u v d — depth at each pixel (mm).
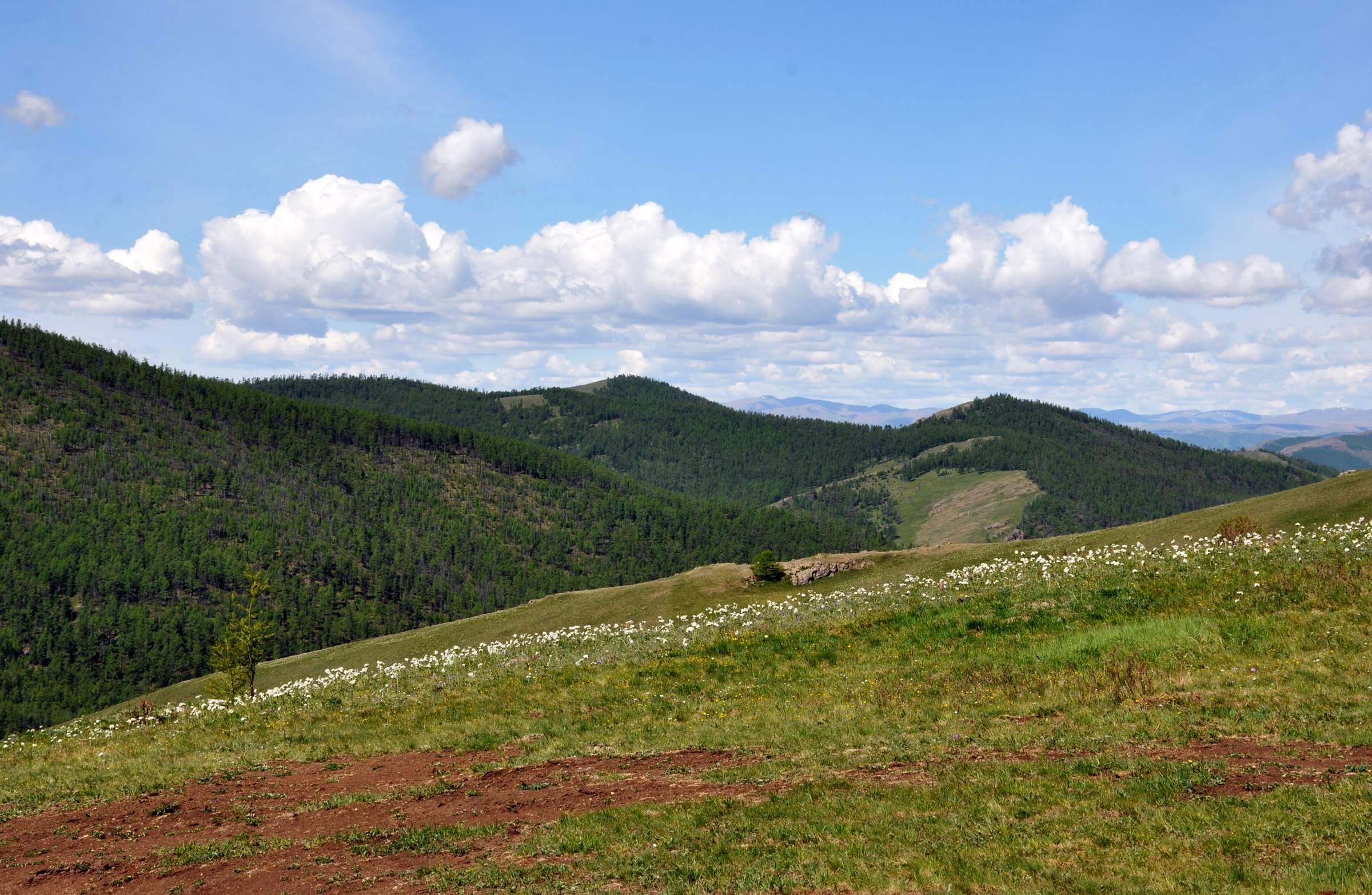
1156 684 18500
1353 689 16312
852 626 28125
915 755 15383
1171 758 13562
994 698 19328
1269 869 9055
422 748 20094
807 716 19766
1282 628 20672
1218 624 21531
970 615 26891
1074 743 15094
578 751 18406
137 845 14289
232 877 12344
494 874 11281
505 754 18922
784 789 14227
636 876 10898
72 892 12391
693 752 17609
